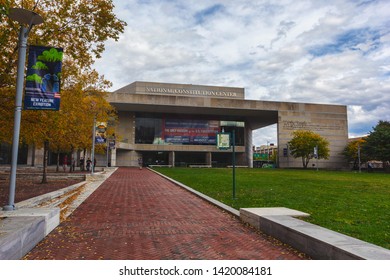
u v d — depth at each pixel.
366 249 4.80
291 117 71.12
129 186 19.80
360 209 10.38
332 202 12.04
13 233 5.17
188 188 17.41
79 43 11.41
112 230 7.91
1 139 16.31
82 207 11.39
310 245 5.69
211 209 11.30
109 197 14.34
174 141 71.31
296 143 64.31
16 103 8.24
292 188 17.62
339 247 4.91
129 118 69.94
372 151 57.09
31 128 13.54
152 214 10.26
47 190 15.68
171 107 65.94
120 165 68.56
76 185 18.38
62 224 8.46
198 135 72.69
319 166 72.19
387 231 7.22
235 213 9.80
